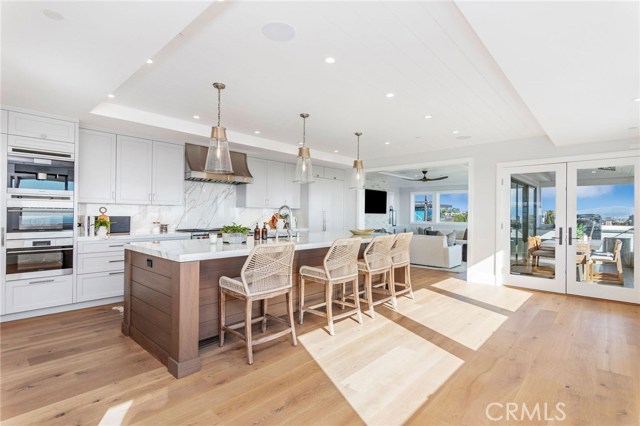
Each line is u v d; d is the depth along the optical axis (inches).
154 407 78.5
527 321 142.0
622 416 76.5
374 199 410.0
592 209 183.8
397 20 85.4
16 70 100.4
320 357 105.9
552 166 195.9
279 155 242.2
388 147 238.4
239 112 161.5
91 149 167.8
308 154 158.2
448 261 268.7
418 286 207.2
